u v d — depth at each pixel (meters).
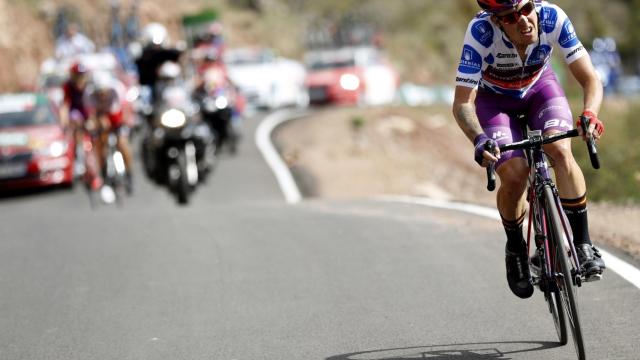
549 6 16.61
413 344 17.61
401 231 28.94
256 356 17.47
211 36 75.38
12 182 51.09
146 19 127.94
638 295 19.55
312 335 18.58
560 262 14.98
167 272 24.72
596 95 16.28
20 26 107.50
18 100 55.03
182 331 19.34
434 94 108.56
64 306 21.83
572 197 15.92
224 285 23.00
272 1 155.50
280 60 89.19
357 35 120.88
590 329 17.61
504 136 16.81
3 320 20.92
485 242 26.36
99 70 72.00
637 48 162.50
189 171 43.66
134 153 65.50
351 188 50.31
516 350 16.77
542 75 17.19
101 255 27.42
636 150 45.59
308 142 62.44
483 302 20.22
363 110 70.56
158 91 45.28
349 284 22.48
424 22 155.38
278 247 27.36
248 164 57.25
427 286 21.88
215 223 32.28
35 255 28.05
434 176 56.59
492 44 16.56
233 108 59.22
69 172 52.31
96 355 18.06
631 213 30.06
